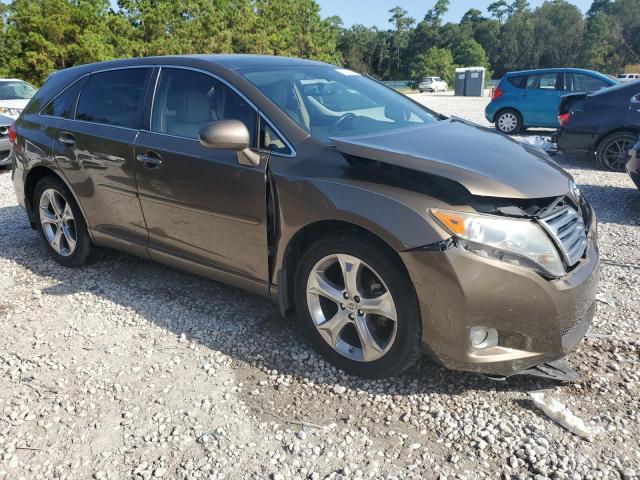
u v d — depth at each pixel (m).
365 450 2.37
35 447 2.43
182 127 3.43
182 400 2.73
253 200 3.00
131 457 2.36
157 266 4.45
